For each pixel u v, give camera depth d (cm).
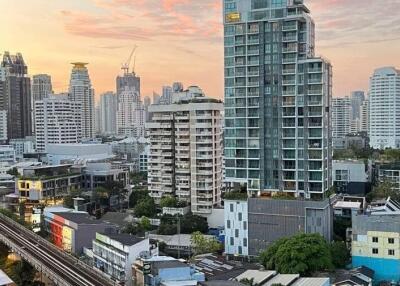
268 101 14875
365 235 12231
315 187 14325
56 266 11350
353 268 12112
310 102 14300
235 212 14738
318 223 13700
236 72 15262
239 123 15288
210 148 18562
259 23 14875
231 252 14800
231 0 15288
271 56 14762
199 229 17088
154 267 10231
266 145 14962
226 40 15412
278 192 14725
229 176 15550
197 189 18675
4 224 16788
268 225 14262
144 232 16662
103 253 12825
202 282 9456
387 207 15225
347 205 16138
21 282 12219
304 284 9988
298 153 14500
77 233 14775
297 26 14425
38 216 18412
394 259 11900
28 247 13288
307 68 14288
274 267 11750
